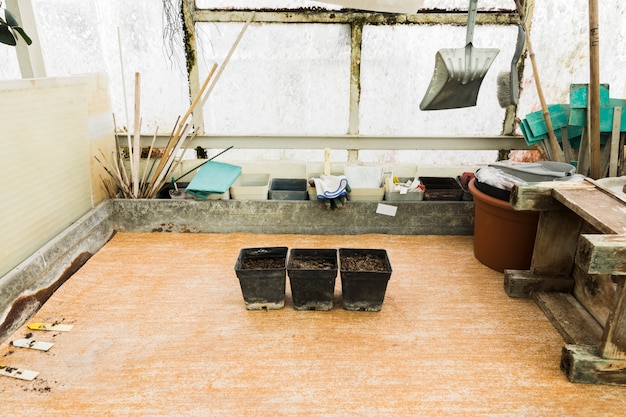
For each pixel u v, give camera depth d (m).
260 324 2.00
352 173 3.00
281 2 2.78
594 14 2.08
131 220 2.93
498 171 2.41
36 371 1.68
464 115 3.06
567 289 2.18
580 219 2.07
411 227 2.93
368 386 1.62
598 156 2.28
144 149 3.18
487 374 1.68
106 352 1.79
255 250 2.20
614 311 1.53
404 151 3.21
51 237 2.32
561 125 2.57
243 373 1.68
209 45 2.90
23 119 2.08
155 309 2.11
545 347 1.85
